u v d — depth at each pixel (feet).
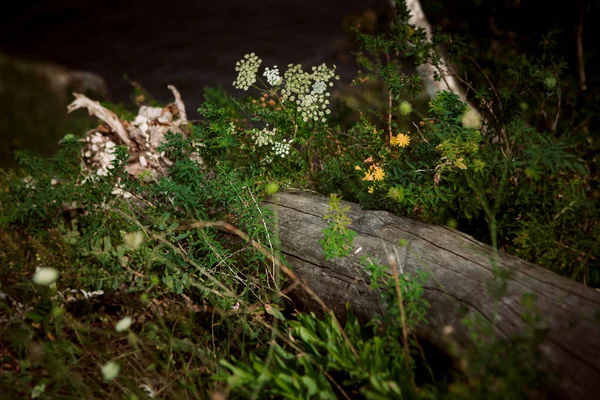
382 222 11.75
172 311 11.34
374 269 9.95
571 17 20.63
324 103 14.64
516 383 7.73
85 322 11.32
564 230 11.25
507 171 11.70
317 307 11.58
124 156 13.73
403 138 12.44
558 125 17.04
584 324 8.64
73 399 9.86
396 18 16.87
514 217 11.89
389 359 9.61
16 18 62.54
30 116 32.07
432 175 11.98
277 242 11.60
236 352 11.11
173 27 56.90
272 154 14.43
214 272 12.06
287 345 10.92
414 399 8.73
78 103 15.76
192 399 10.32
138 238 10.98
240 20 56.75
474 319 9.25
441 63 15.61
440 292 9.90
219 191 12.52
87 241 12.64
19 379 9.99
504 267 10.02
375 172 12.10
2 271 12.01
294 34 50.98
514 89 14.82
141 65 47.91
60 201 13.75
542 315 8.91
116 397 9.96
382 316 10.25
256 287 12.26
